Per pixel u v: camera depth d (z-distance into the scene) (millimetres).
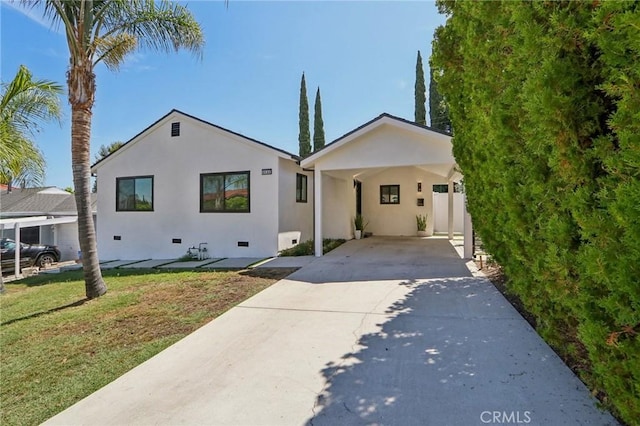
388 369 3285
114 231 13336
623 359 1886
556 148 2217
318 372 3281
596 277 1848
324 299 5680
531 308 3758
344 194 14508
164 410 2777
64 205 20266
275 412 2682
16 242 12344
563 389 2826
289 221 11750
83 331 4785
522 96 2562
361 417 2580
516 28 2723
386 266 8391
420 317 4664
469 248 9430
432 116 23391
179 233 12352
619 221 1641
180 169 12320
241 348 3902
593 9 2043
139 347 4102
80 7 6473
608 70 1970
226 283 7195
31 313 5906
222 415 2674
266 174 11148
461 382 3002
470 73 4852
